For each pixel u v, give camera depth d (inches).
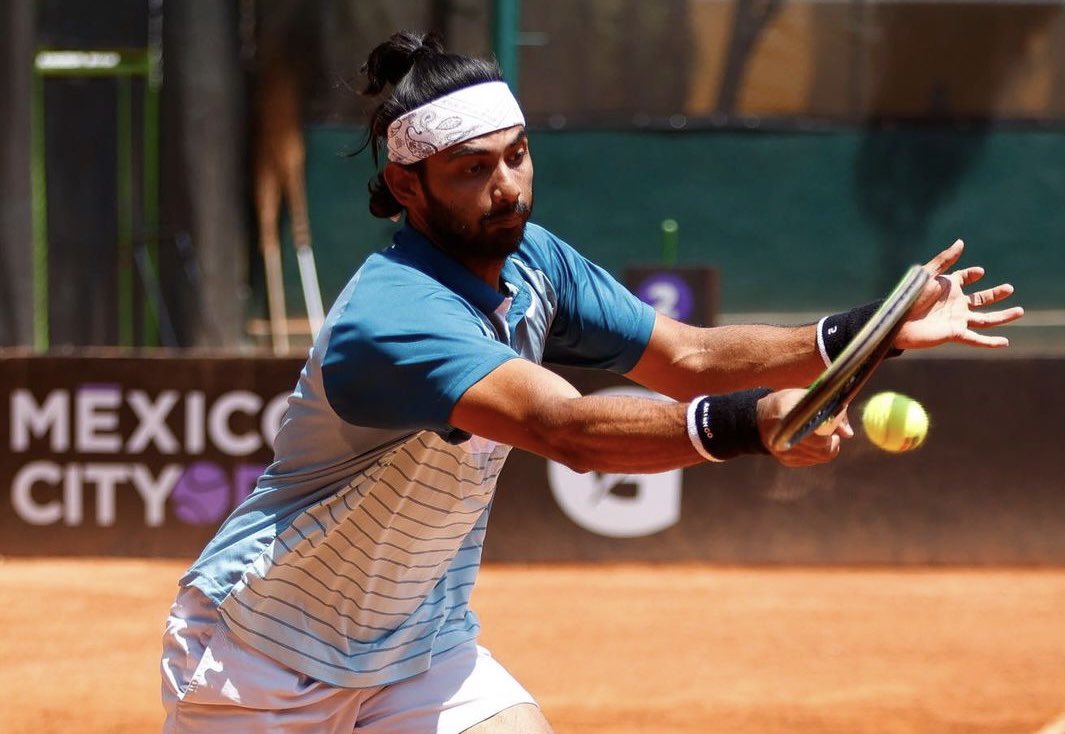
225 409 1211.9
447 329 315.6
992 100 1950.1
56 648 942.4
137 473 1219.9
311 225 1929.1
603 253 1957.4
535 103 1939.0
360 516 351.3
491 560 1213.7
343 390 325.1
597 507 1214.9
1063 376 1218.0
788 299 1966.0
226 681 365.1
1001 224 1962.4
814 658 925.8
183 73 1844.2
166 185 1860.2
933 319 361.7
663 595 1109.1
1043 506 1220.5
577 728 766.5
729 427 279.3
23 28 1831.9
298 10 1897.1
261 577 360.8
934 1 1931.6
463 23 1899.6
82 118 1871.3
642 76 1939.0
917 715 799.7
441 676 384.8
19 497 1224.8
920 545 1217.4
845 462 1215.6
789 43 1936.5
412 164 339.3
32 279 1850.4
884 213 1958.7
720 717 791.1
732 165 1951.3
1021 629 1011.9
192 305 1866.4
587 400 296.2
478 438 341.7
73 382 1218.6
